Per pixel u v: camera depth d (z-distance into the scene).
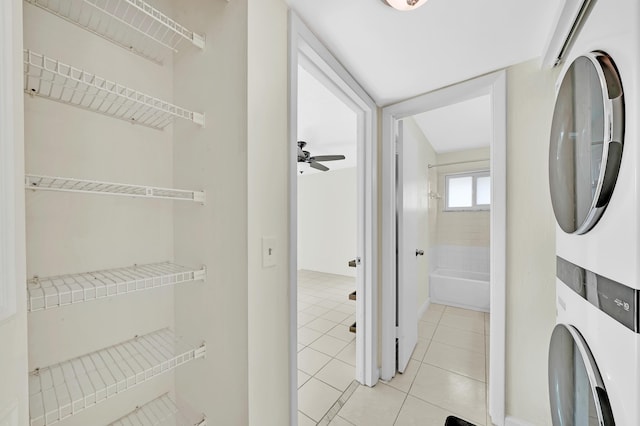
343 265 5.35
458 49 1.25
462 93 1.54
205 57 0.95
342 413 1.52
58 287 0.67
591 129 0.68
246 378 0.84
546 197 1.31
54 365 0.76
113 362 0.83
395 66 1.39
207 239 0.94
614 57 0.60
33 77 0.71
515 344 1.39
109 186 0.76
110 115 0.88
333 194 5.49
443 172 3.93
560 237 0.97
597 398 0.65
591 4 0.87
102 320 0.86
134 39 0.93
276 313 0.96
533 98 1.34
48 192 0.75
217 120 0.91
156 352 0.90
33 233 0.72
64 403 0.67
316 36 1.15
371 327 1.75
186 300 1.02
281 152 0.98
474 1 0.96
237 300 0.86
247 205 0.83
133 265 0.94
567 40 1.08
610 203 0.61
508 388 1.40
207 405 0.95
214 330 0.92
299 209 6.00
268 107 0.91
